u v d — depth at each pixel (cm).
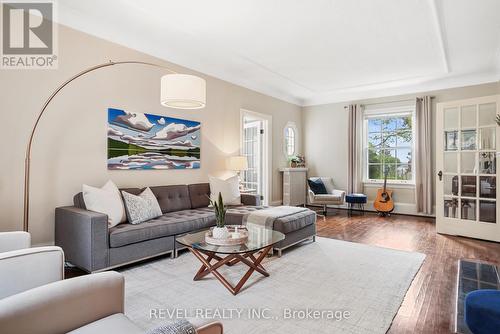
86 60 332
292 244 350
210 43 394
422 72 514
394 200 621
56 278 148
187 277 270
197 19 328
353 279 268
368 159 664
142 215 319
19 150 286
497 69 495
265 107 612
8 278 134
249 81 562
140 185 386
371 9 306
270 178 624
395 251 354
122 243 275
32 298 104
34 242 296
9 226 281
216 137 497
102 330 111
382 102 633
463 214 430
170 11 311
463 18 327
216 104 497
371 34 364
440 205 449
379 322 196
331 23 336
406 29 351
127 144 370
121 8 307
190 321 95
